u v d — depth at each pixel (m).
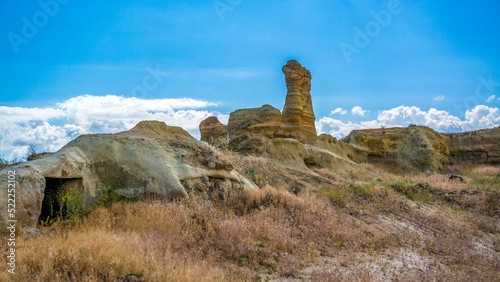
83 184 12.22
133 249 8.32
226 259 9.23
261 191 15.39
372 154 44.25
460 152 49.22
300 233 11.66
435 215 16.81
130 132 16.06
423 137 44.50
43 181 10.28
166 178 13.03
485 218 16.86
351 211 15.91
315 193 19.23
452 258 11.00
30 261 7.21
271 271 8.66
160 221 10.60
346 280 8.01
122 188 13.00
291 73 45.47
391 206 17.36
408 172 40.44
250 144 39.22
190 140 18.64
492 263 10.78
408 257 10.81
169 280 6.97
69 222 10.63
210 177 14.91
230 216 12.11
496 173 38.47
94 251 7.75
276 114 44.16
